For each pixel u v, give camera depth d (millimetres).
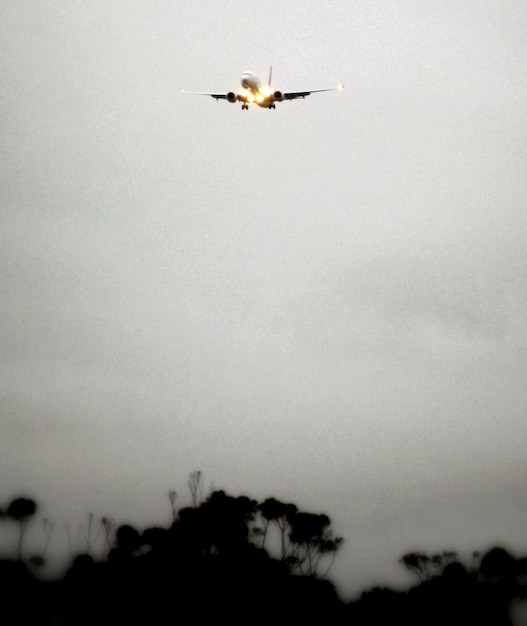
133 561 40969
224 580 40094
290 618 39062
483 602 42719
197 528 44188
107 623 36969
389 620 41781
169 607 37469
